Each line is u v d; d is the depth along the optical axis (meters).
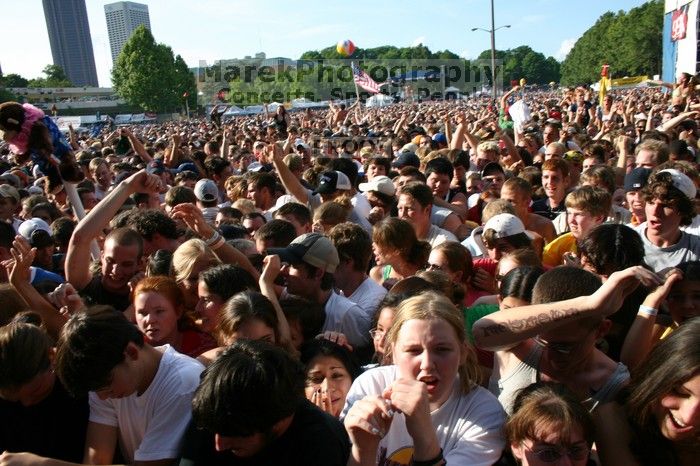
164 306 3.12
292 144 11.56
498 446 2.26
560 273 2.49
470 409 2.33
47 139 4.62
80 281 4.00
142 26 93.38
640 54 98.75
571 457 2.05
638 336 2.63
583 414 2.10
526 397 2.17
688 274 2.75
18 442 2.59
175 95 95.69
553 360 2.35
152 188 4.19
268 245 4.46
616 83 77.25
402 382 2.00
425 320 2.20
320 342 3.02
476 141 10.09
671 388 1.92
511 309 2.35
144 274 3.90
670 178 3.98
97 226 3.99
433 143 11.53
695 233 4.48
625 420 2.16
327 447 2.09
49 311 3.35
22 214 7.51
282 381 1.99
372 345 3.77
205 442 2.15
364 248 4.16
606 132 12.61
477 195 6.88
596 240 3.16
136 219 4.55
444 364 2.17
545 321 2.24
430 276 3.42
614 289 2.19
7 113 4.49
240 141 17.62
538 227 5.44
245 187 7.57
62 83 153.62
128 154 15.02
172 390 2.48
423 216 5.15
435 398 2.20
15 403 2.59
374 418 1.96
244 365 1.97
